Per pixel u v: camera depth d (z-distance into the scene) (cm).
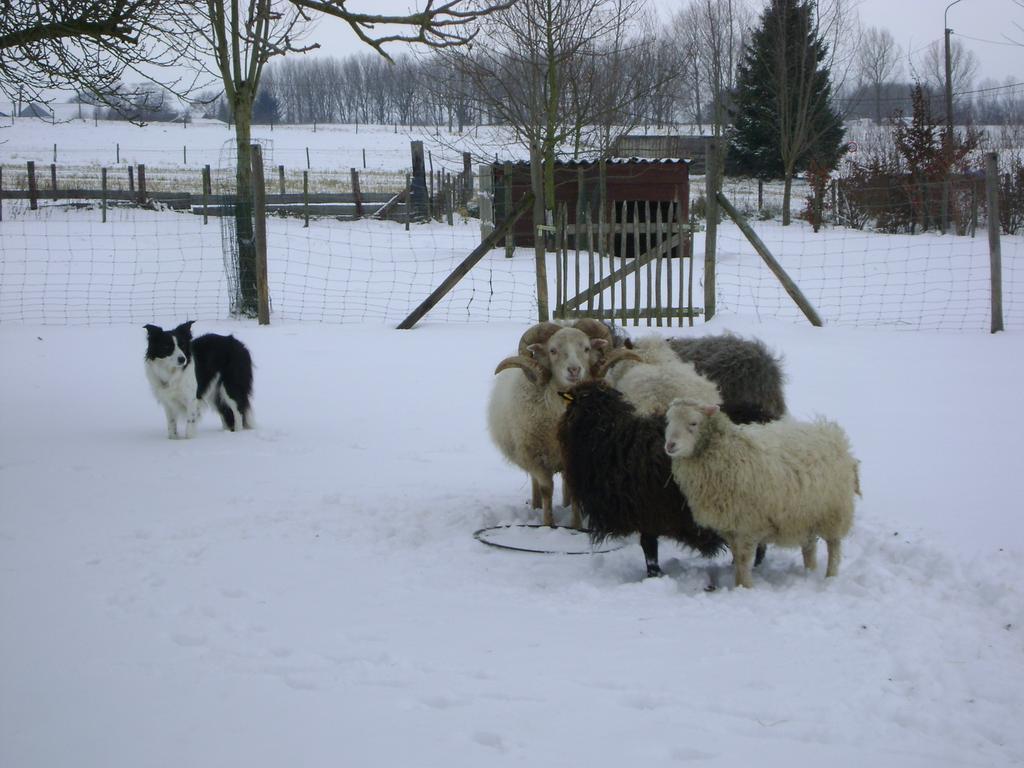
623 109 2294
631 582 618
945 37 3772
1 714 397
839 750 368
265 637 490
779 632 494
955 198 2873
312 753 362
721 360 785
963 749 371
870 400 1073
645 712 398
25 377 1276
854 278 2112
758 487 562
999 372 1206
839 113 4947
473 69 2148
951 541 635
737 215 1617
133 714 396
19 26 845
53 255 2275
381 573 609
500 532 706
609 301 1823
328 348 1456
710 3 3728
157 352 968
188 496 783
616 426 626
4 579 578
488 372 1287
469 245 2644
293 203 3225
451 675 438
